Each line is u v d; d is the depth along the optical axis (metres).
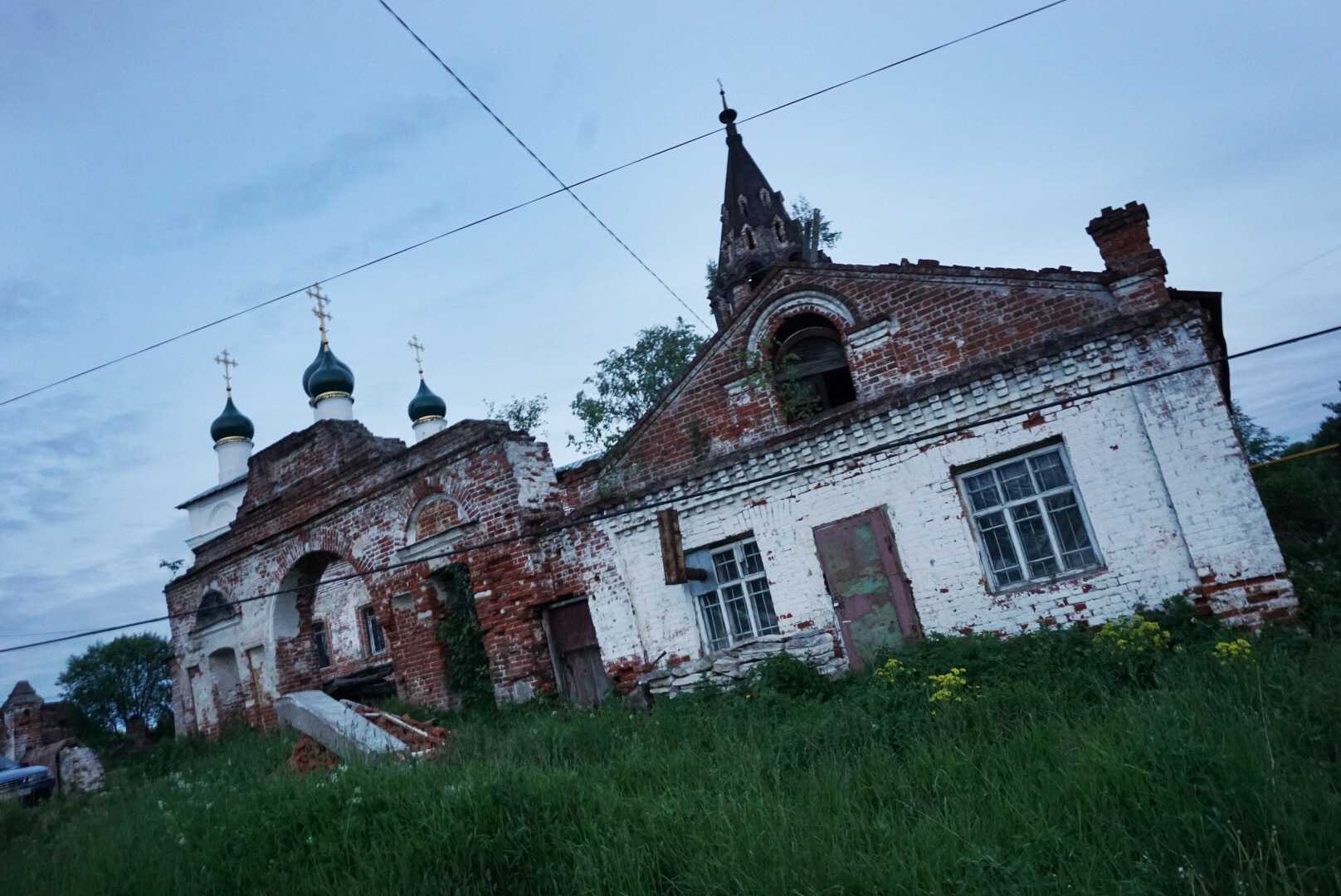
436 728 11.90
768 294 12.66
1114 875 4.29
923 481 11.03
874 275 11.85
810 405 12.84
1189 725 5.57
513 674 14.77
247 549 20.53
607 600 13.65
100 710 43.75
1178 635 8.81
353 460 17.94
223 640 21.55
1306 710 5.65
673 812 5.95
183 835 7.31
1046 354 10.18
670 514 12.63
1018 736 6.48
